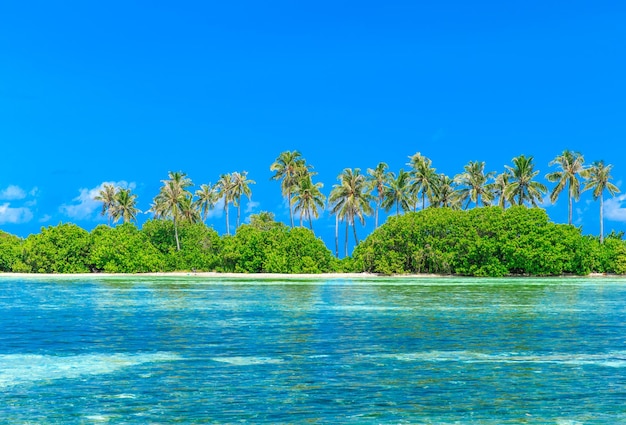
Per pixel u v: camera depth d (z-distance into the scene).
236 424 14.68
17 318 36.50
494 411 15.73
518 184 105.44
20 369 20.89
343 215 113.25
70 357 23.12
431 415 15.41
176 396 17.22
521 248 92.44
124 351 24.38
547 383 18.70
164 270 113.25
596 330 30.53
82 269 112.06
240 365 21.50
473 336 28.39
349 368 20.95
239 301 49.22
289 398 16.97
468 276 97.88
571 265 95.12
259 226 128.25
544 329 30.86
